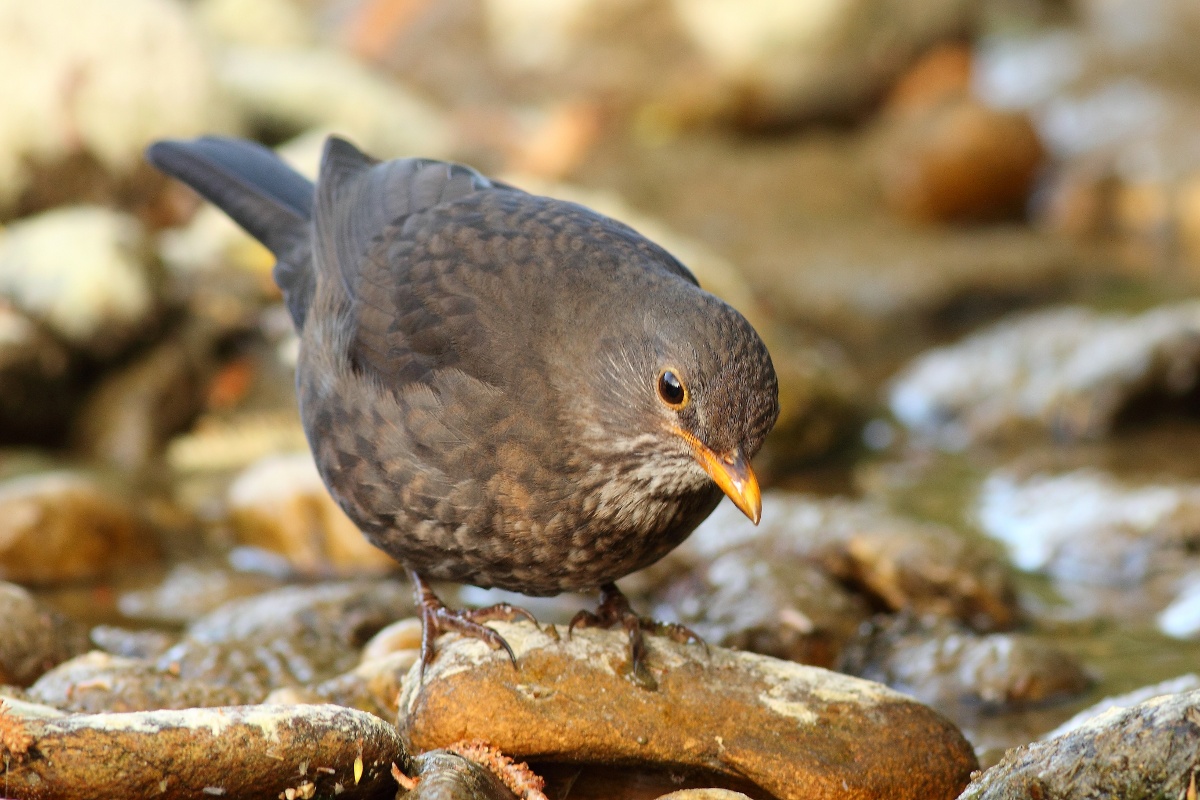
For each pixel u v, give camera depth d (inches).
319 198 339.3
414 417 288.2
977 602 403.5
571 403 279.3
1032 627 403.2
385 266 306.5
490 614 309.7
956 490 520.1
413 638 358.6
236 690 325.1
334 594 387.5
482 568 296.8
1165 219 773.3
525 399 280.8
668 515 287.6
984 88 971.3
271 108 711.1
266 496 461.1
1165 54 1027.3
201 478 523.2
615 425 277.1
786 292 698.8
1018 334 613.9
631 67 870.4
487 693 286.5
